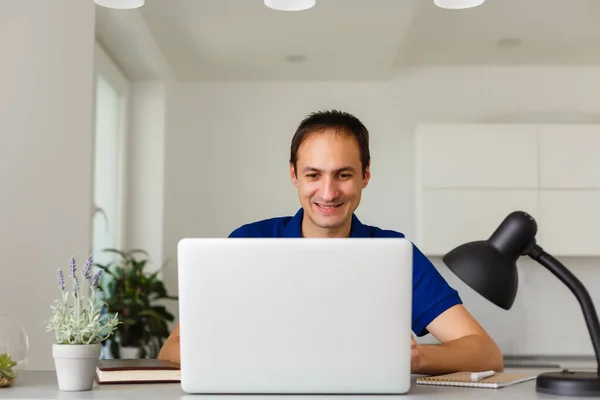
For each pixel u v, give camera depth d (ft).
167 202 16.17
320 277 4.13
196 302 4.12
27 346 5.71
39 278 8.57
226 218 16.58
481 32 14.07
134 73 15.15
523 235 4.80
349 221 6.05
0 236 7.83
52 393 4.31
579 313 14.52
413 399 4.07
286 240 4.13
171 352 5.54
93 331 4.53
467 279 4.79
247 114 16.75
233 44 14.21
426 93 16.55
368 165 5.93
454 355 5.30
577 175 14.37
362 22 12.91
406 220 16.34
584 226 14.28
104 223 14.06
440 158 14.40
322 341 4.14
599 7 12.70
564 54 15.52
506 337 13.91
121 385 4.75
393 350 4.15
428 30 13.96
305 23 12.98
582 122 15.71
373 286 4.14
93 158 12.96
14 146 8.14
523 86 16.44
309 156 5.55
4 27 8.02
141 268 13.91
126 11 11.92
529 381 5.05
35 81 8.58
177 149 16.65
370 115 16.60
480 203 14.33
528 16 13.17
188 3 12.07
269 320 4.12
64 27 9.32
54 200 9.00
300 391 4.16
